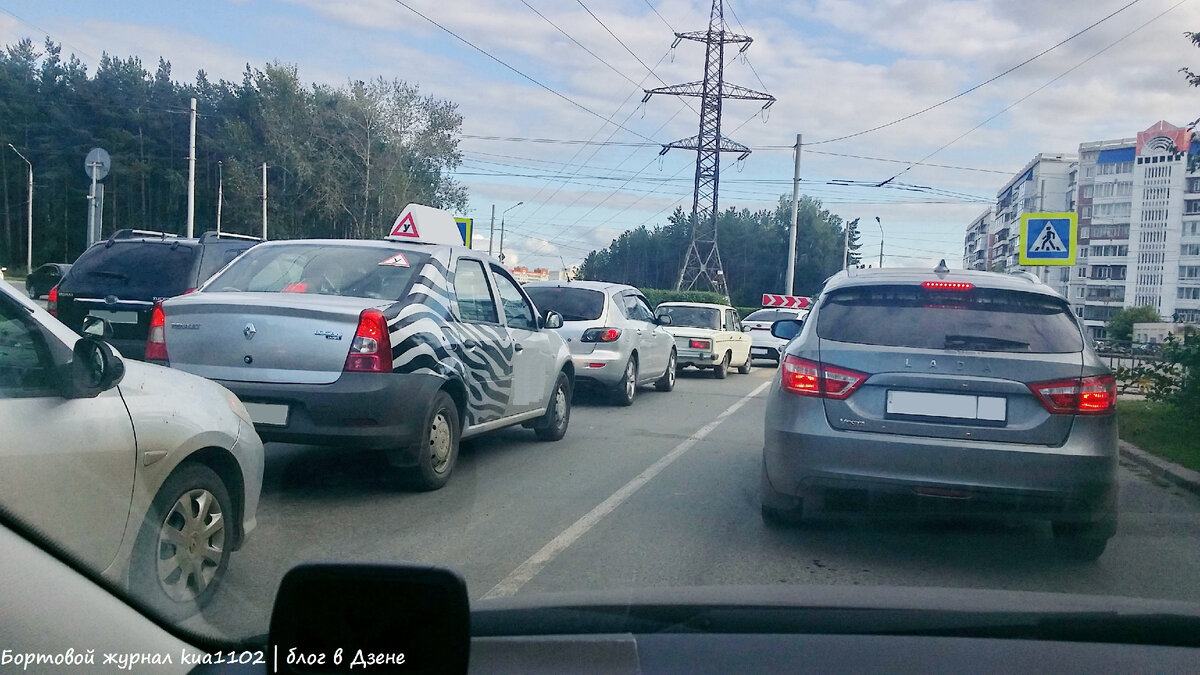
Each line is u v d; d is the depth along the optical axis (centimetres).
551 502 685
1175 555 586
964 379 525
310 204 5666
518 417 863
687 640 289
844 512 581
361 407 620
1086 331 570
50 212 5862
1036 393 521
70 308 1056
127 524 371
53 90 5912
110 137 5888
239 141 5841
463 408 740
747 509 677
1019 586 512
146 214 6112
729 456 909
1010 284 576
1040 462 512
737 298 7369
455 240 1781
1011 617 304
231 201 5753
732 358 1952
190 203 3800
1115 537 632
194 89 6625
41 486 331
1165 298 8962
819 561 549
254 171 5703
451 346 707
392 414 634
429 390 667
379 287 697
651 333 1427
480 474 784
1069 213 1502
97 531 354
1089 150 9631
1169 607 321
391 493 689
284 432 618
